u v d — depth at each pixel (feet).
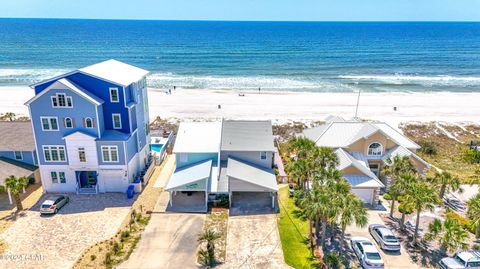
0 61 461.37
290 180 135.74
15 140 134.82
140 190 127.65
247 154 129.18
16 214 111.96
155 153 156.87
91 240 99.86
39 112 117.19
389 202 122.31
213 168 126.72
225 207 117.80
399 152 128.98
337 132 139.54
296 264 90.48
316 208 85.56
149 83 321.11
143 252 95.04
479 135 198.39
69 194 125.59
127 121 126.62
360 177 118.83
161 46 647.15
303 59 493.77
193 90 290.76
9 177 114.32
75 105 117.29
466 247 90.27
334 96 277.44
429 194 96.17
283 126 204.85
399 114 232.94
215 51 573.74
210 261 91.30
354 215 85.35
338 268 88.02
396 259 92.38
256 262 91.30
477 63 474.08
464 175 146.00
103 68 135.54
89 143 120.67
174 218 111.34
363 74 388.37
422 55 552.82
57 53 542.98
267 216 112.98
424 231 104.47
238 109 238.89
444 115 232.73
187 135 134.92
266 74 377.91
